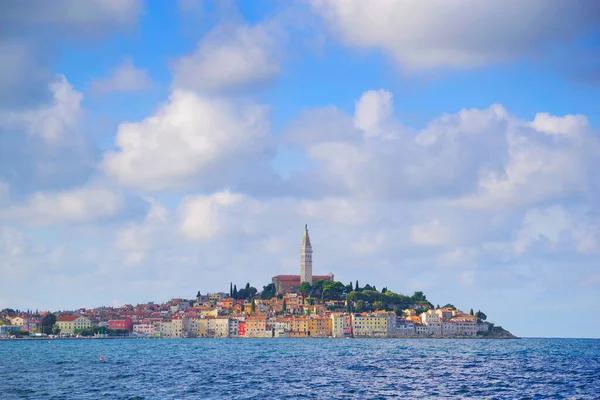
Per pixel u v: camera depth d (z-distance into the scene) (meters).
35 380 197.00
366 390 170.88
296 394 163.75
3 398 159.00
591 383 189.00
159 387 177.88
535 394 165.88
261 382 189.00
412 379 197.00
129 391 169.75
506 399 157.50
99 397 159.62
